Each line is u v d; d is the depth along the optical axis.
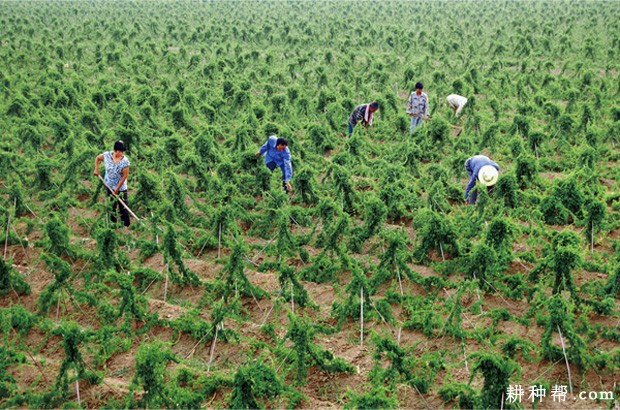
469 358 7.45
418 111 16.77
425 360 7.83
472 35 36.47
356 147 15.17
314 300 9.59
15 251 10.92
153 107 19.45
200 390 7.40
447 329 8.41
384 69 25.28
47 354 8.26
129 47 33.78
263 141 16.36
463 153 14.47
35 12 48.56
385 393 7.26
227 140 16.22
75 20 47.41
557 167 15.37
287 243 10.57
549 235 10.45
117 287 9.71
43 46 30.09
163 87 22.47
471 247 10.33
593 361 7.52
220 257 11.03
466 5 53.56
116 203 11.45
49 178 13.07
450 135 17.41
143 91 20.03
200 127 17.31
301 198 12.98
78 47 30.16
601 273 10.01
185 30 38.91
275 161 13.05
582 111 17.73
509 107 20.56
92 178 13.44
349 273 10.35
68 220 12.28
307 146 16.86
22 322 8.43
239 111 19.77
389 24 42.88
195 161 13.42
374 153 16.75
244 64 27.25
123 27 39.69
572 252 8.30
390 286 9.89
